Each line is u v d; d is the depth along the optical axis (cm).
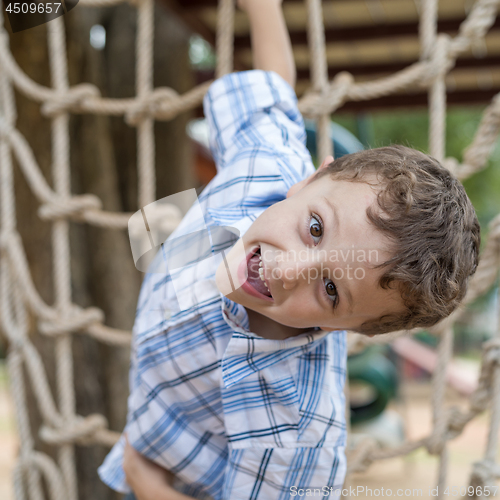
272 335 98
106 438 177
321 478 99
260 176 99
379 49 301
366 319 85
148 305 106
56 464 272
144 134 173
